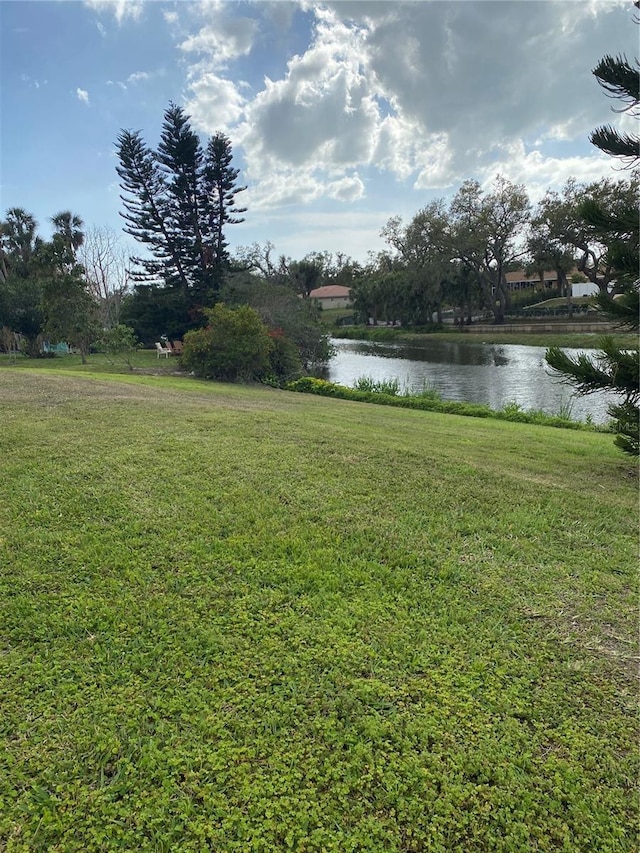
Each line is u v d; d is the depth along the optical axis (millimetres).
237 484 4340
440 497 4320
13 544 3252
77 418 6484
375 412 10516
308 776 1788
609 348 5574
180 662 2307
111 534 3387
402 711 2070
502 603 2828
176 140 28078
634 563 3354
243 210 30906
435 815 1677
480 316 51188
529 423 11367
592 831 1650
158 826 1620
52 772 1789
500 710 2094
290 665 2299
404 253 48656
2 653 2357
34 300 24625
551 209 34500
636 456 6328
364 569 3109
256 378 17469
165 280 30953
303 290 63875
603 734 2008
